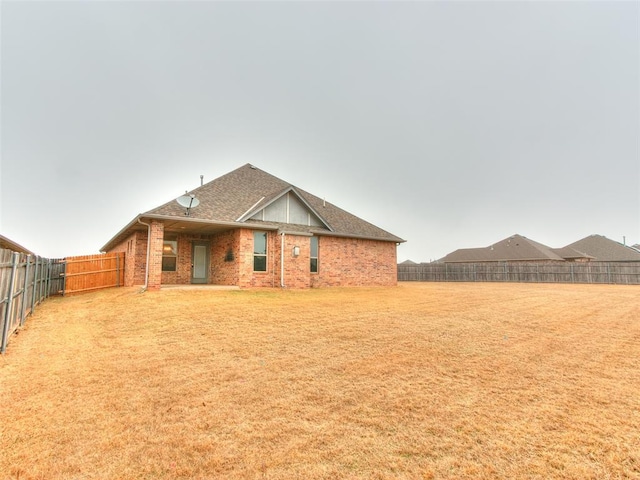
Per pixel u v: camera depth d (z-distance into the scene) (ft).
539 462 10.61
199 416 13.33
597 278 92.99
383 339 24.84
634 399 15.31
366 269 68.74
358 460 10.66
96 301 41.68
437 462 10.58
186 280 58.18
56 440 11.43
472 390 16.20
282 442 11.62
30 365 18.74
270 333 25.96
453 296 51.83
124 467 10.09
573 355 21.94
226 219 50.47
